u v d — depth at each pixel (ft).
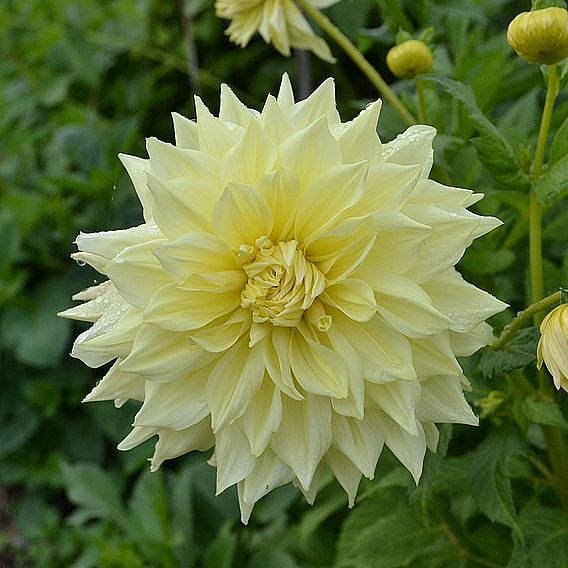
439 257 1.54
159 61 4.34
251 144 1.54
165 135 4.31
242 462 1.60
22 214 3.96
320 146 1.52
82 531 3.67
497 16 3.07
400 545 2.25
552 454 2.02
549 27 1.65
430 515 2.25
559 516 2.02
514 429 1.91
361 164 1.49
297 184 1.53
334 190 1.53
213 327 1.57
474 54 2.62
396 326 1.51
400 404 1.54
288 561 2.90
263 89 3.82
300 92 3.24
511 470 2.13
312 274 1.55
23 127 4.37
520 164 1.84
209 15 3.99
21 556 3.87
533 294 1.90
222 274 1.54
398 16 2.35
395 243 1.52
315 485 1.69
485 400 1.94
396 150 1.59
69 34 4.36
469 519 2.43
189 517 3.18
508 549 2.24
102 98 4.44
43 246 4.04
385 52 3.34
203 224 1.55
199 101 1.61
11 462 3.93
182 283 1.52
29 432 3.87
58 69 4.40
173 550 3.15
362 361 1.54
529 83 2.59
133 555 3.13
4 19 4.56
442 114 2.27
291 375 1.59
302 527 2.74
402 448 1.59
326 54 2.26
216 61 4.01
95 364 1.62
